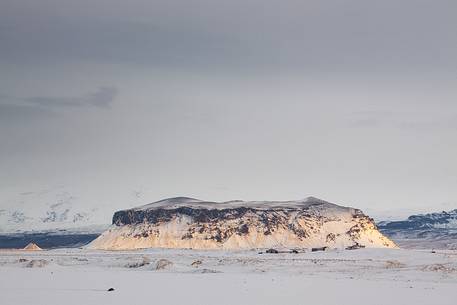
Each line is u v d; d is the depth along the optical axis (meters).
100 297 179.75
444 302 168.12
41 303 165.38
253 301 171.00
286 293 191.88
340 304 164.38
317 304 165.00
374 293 191.38
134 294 188.62
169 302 168.25
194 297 180.62
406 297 180.00
